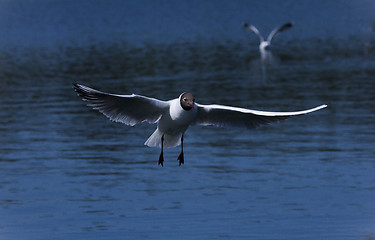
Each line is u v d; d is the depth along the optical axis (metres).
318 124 26.56
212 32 83.19
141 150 22.98
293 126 26.41
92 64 50.06
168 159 21.83
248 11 121.62
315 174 19.67
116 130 26.25
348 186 18.56
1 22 109.44
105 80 40.41
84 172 20.41
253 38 73.88
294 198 17.75
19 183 19.41
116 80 40.22
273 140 24.06
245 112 10.14
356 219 16.30
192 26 94.75
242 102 31.69
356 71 42.62
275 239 15.20
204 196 18.00
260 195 17.97
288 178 19.38
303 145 23.12
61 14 121.25
